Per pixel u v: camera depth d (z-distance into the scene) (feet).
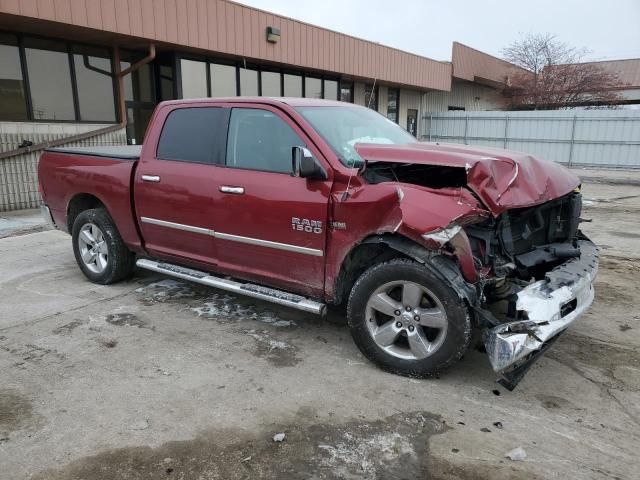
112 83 39.88
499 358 10.12
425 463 8.93
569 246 13.38
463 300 10.73
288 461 8.96
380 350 11.93
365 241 11.60
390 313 11.64
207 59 44.73
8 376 11.76
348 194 11.64
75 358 12.65
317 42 51.96
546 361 12.63
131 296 17.04
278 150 13.23
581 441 9.53
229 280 14.76
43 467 8.75
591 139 69.31
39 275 19.38
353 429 9.87
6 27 32.63
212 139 14.48
